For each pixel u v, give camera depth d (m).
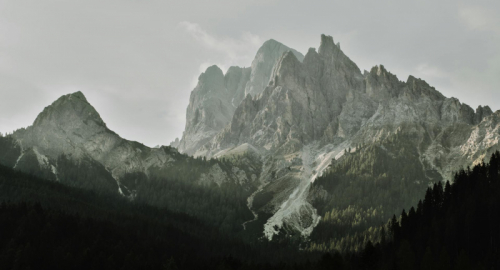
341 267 185.00
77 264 194.00
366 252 192.75
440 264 167.62
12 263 187.38
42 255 195.12
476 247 179.75
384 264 185.62
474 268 162.25
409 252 179.00
